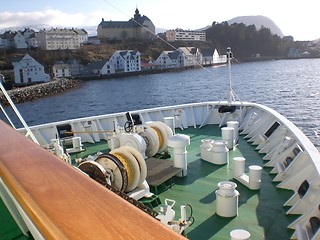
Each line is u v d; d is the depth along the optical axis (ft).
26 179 3.74
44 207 3.04
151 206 20.80
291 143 26.27
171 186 24.03
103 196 3.22
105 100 231.30
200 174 26.20
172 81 329.72
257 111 40.04
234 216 19.03
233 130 32.68
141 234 2.52
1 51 398.01
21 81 315.17
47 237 2.68
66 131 36.40
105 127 38.73
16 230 9.84
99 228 2.63
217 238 17.02
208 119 43.14
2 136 5.94
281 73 373.61
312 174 20.44
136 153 21.62
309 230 15.40
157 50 534.37
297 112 141.79
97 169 18.88
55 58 423.64
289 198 20.79
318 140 97.40
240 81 296.51
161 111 42.37
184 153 25.49
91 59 448.24
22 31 492.95
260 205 20.33
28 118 180.24
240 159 24.18
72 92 284.20
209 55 530.27
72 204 3.06
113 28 579.48
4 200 9.42
